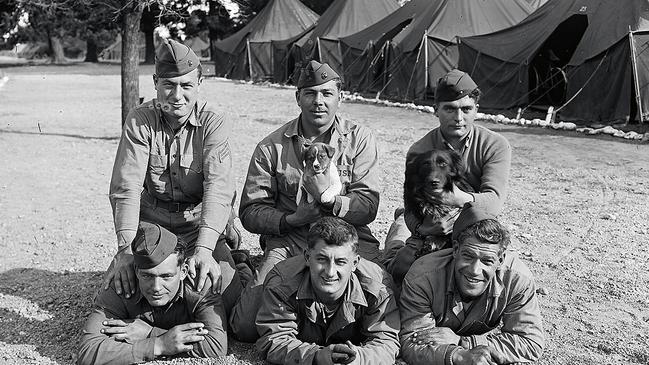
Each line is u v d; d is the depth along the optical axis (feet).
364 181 14.65
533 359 12.48
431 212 13.48
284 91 83.51
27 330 14.51
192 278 13.12
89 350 12.48
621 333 14.11
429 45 63.87
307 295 12.31
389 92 69.56
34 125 50.11
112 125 50.34
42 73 128.98
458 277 12.26
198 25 155.84
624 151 37.14
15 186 29.17
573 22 54.34
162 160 14.51
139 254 12.12
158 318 13.30
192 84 13.97
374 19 88.53
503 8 69.10
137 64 38.91
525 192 27.55
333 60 82.43
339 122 14.94
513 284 12.45
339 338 12.78
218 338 12.94
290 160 14.71
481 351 11.62
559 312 15.21
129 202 14.08
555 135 43.55
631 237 20.89
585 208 24.72
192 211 15.16
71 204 25.99
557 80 55.01
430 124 49.85
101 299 13.17
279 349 12.17
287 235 14.57
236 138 42.34
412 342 12.38
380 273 12.93
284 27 105.70
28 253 19.94
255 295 13.39
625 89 45.42
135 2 37.22
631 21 45.47
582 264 18.42
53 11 40.83
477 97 14.67
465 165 14.51
